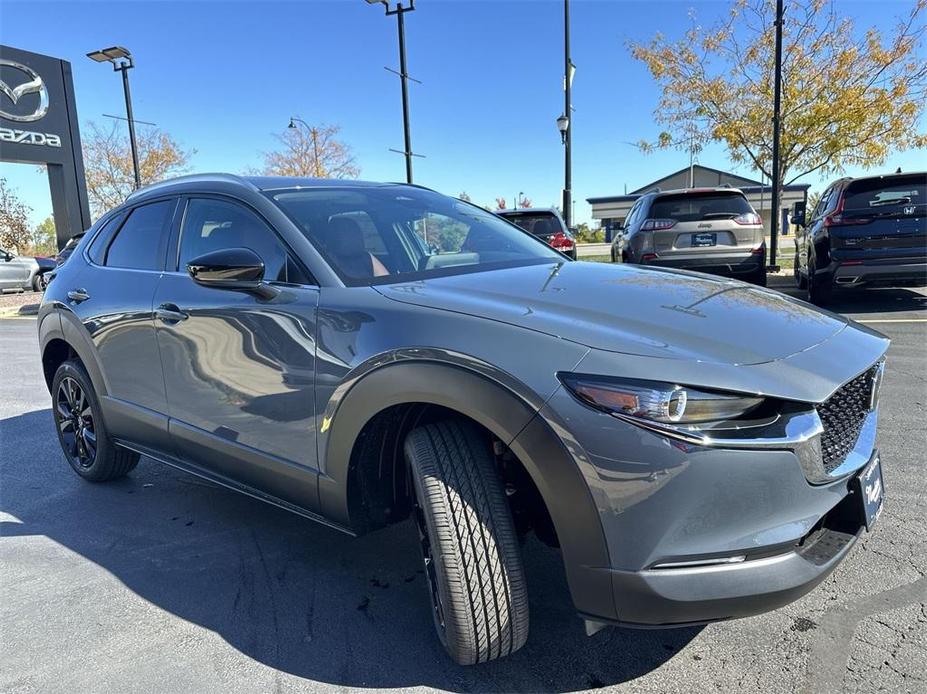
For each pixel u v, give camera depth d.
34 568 2.97
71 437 4.09
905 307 8.63
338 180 3.37
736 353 1.85
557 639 2.33
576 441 1.75
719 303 2.27
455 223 3.28
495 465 2.07
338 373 2.28
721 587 1.72
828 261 8.26
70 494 3.83
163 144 27.94
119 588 2.78
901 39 14.68
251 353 2.61
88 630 2.48
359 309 2.29
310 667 2.23
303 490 2.51
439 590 2.05
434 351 2.01
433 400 2.01
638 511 1.72
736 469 1.70
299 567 2.91
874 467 2.14
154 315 3.08
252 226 2.83
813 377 1.85
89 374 3.64
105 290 3.47
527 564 2.85
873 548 2.79
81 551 3.12
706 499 1.70
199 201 3.15
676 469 1.68
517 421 1.83
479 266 2.80
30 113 18.44
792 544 1.80
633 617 1.78
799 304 2.49
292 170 28.27
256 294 2.58
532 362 1.85
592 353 1.81
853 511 2.03
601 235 46.22
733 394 1.72
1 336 11.35
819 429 1.81
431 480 2.03
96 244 3.80
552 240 11.84
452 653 2.09
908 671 2.07
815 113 14.95
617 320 2.00
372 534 3.20
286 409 2.49
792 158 15.92
